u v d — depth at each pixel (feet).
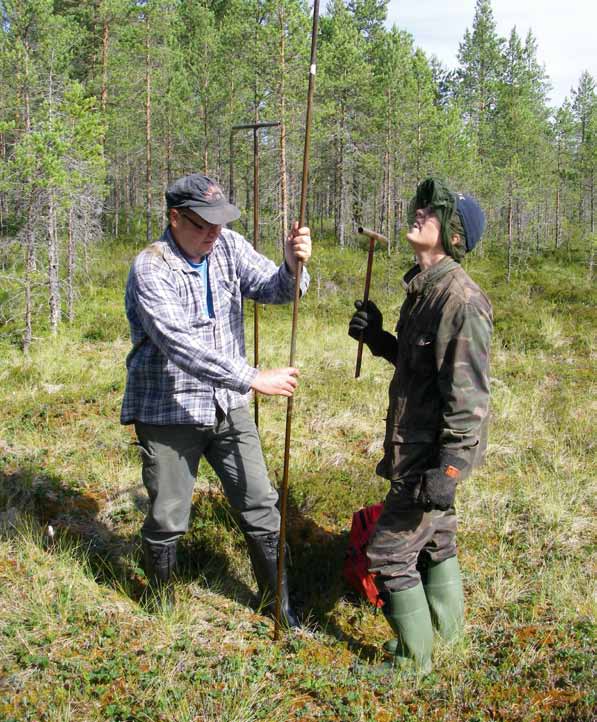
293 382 9.25
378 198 110.42
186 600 10.88
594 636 10.35
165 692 8.74
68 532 12.87
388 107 91.04
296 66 66.08
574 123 121.80
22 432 18.31
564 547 13.41
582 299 56.80
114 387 23.17
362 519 11.93
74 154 40.93
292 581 11.94
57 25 43.96
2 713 8.22
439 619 10.16
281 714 8.63
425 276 8.68
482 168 93.04
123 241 89.92
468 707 8.86
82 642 9.73
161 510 9.94
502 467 17.67
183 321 8.98
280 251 74.33
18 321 41.60
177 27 98.43
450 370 8.32
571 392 26.45
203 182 8.98
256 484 10.19
